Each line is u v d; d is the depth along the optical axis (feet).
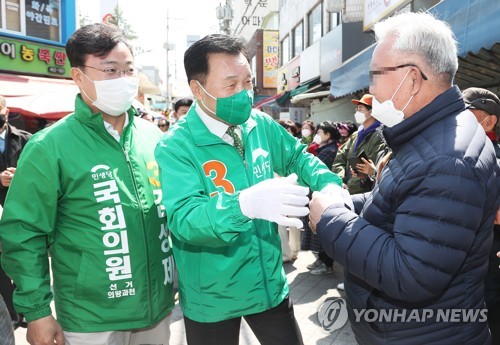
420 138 4.13
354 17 32.40
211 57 5.01
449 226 3.71
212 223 4.12
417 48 4.07
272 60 66.33
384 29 4.39
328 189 5.07
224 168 5.33
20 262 5.24
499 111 7.03
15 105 22.25
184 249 5.43
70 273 5.55
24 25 27.40
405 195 3.97
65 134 5.44
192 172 4.98
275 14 71.51
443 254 3.71
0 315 4.50
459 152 3.80
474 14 10.15
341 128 18.16
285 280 5.94
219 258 5.24
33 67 27.99
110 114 5.70
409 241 3.78
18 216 5.26
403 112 4.27
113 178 5.50
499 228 6.08
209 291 5.30
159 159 5.16
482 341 4.42
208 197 4.84
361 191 11.69
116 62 5.48
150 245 5.74
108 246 5.43
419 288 3.75
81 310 5.50
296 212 3.88
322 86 35.12
